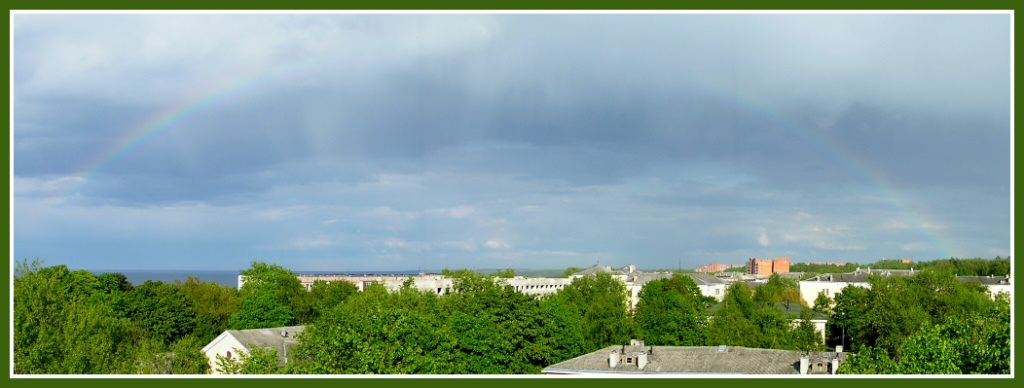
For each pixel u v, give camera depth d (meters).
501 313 114.06
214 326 149.38
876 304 135.25
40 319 82.38
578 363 98.75
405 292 132.38
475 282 137.75
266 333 115.31
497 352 104.00
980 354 58.94
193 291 162.38
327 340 71.31
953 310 135.75
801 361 88.19
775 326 133.50
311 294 170.12
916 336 63.88
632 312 162.62
